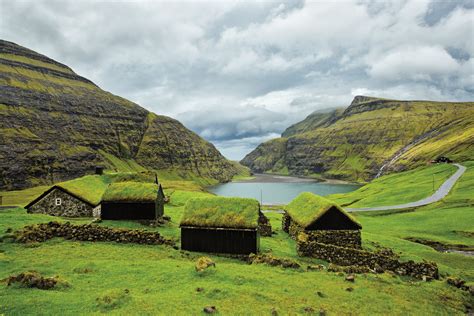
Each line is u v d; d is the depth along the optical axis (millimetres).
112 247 37719
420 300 27141
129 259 33469
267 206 148750
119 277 26609
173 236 46031
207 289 24375
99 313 19469
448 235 69812
